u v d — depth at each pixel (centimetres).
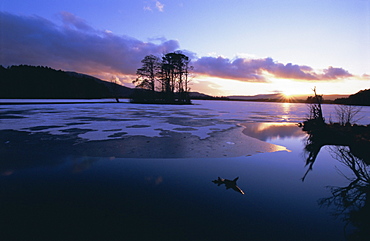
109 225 257
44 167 484
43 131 1000
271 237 239
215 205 317
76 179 414
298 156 632
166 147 706
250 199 340
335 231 253
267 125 1413
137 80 5697
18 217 272
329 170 500
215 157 596
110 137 873
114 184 391
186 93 5781
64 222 262
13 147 675
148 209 300
